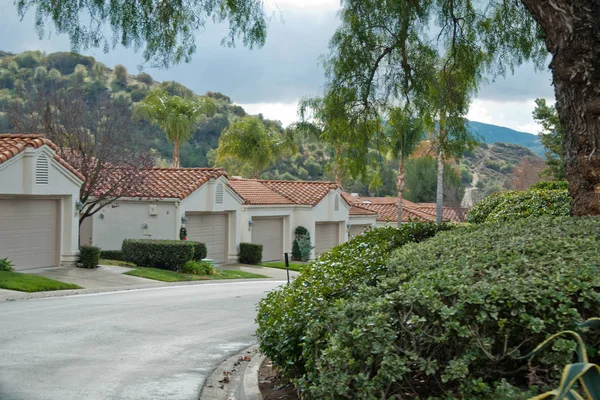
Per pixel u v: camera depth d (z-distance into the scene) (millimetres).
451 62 14805
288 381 7934
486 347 4812
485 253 6594
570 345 4559
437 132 15469
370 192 75062
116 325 13164
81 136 27766
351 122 15016
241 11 11945
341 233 43219
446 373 4840
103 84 62312
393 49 14852
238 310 16375
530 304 4891
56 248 23797
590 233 7316
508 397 4359
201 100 47750
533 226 8523
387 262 7430
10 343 10906
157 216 30562
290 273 31766
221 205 33062
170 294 19922
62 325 12828
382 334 5016
